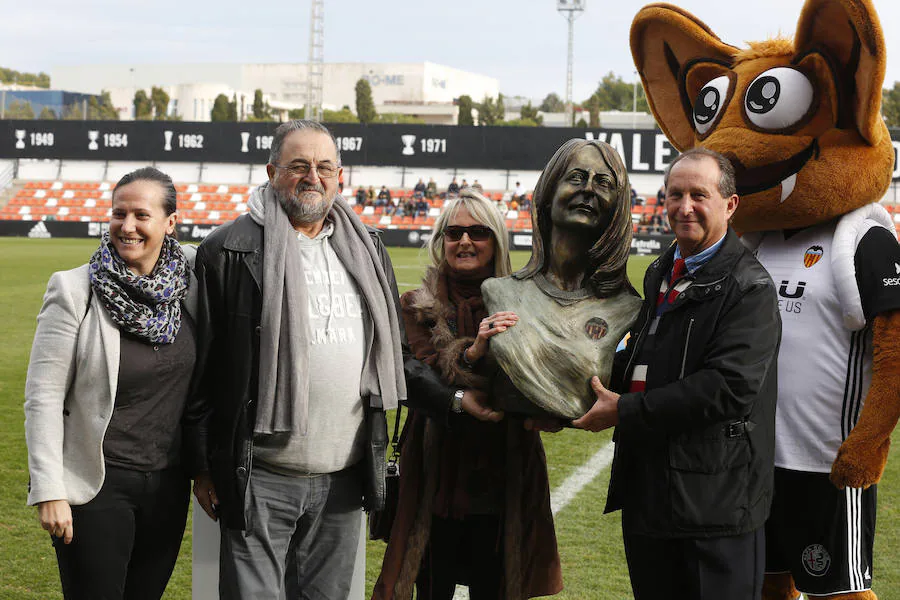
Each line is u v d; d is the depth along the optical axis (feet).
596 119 186.91
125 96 369.91
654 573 9.28
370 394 9.57
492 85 419.54
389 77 365.40
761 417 8.96
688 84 12.62
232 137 116.16
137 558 9.46
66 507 8.79
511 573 10.19
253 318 9.12
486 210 10.52
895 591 13.39
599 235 9.82
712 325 8.86
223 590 9.41
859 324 10.32
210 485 9.61
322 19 169.07
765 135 11.08
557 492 18.35
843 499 10.55
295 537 9.86
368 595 13.39
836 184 10.71
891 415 10.04
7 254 76.95
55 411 8.84
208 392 9.43
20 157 118.73
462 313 10.55
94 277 8.81
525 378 9.39
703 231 9.07
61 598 12.66
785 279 11.10
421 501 10.48
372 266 9.84
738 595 8.78
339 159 9.74
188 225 108.06
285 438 9.29
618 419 8.88
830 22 10.56
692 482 8.78
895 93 204.13
